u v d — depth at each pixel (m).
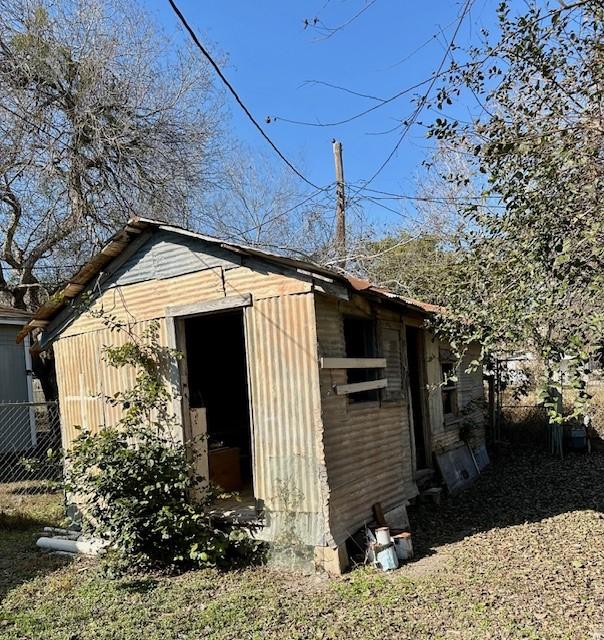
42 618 4.69
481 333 5.13
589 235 3.92
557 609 4.39
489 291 5.16
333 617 4.48
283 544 5.71
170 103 14.05
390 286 16.89
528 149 4.26
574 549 5.87
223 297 6.22
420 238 16.06
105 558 5.92
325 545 5.49
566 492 8.62
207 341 10.34
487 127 4.89
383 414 7.06
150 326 6.72
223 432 10.03
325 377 5.78
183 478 5.86
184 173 14.19
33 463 7.44
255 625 4.38
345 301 6.37
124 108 13.45
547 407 4.28
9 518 7.80
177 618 4.58
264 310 5.96
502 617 4.29
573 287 4.27
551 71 4.69
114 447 6.05
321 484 5.56
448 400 10.34
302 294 5.74
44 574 5.90
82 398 7.54
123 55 13.73
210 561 5.76
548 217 4.42
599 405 13.30
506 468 10.90
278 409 5.83
